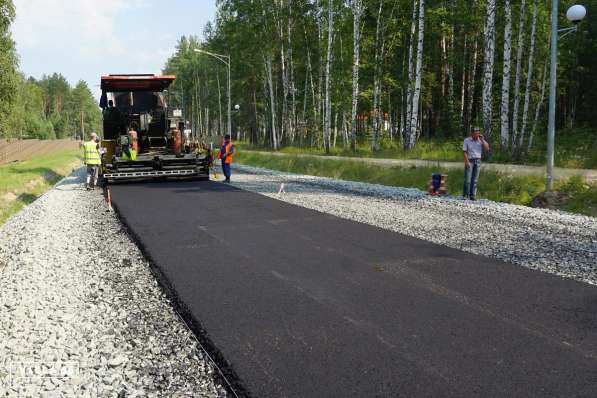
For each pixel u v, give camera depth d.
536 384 3.29
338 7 33.47
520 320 4.44
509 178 13.03
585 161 16.62
